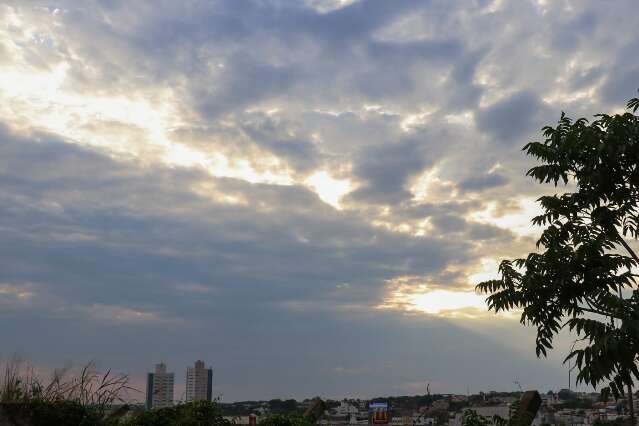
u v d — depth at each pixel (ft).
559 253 27.86
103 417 30.12
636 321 24.13
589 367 24.58
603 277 27.30
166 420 33.81
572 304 27.89
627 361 24.13
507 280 29.12
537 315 28.89
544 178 30.22
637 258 28.73
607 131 27.61
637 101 27.61
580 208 29.53
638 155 27.32
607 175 28.22
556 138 29.40
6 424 26.27
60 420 27.66
